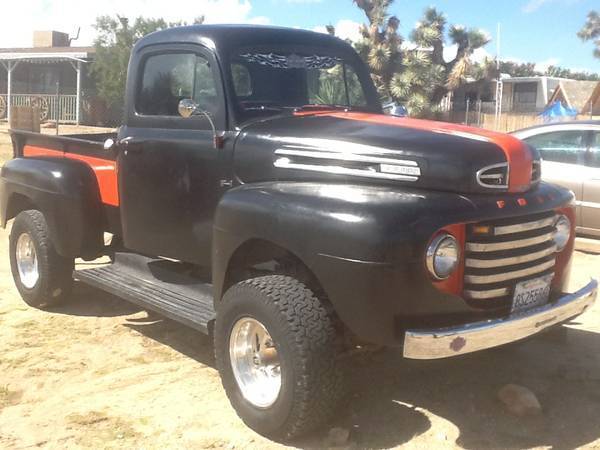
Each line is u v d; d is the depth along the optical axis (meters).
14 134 6.87
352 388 4.37
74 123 30.52
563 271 4.44
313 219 3.77
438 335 3.55
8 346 5.44
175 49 5.02
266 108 4.79
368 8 33.31
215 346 4.23
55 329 5.82
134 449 3.92
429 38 32.97
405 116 5.39
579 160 8.93
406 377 4.86
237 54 4.82
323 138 4.17
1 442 4.00
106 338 5.63
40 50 32.56
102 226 5.85
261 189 4.19
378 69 32.47
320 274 3.74
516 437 4.07
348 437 3.97
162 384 4.76
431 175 3.85
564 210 4.39
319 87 5.23
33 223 6.08
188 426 4.17
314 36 5.45
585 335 5.76
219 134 4.62
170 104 5.03
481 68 34.66
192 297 4.85
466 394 4.61
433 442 3.99
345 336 3.95
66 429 4.15
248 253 4.32
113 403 4.48
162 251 5.14
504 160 3.99
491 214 3.82
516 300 4.01
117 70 29.52
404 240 3.58
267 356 4.04
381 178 3.91
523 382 4.81
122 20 30.09
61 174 5.77
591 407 4.45
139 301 4.84
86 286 6.94
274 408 3.88
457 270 3.75
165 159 4.97
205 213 4.75
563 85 41.16
